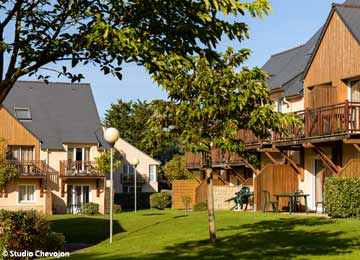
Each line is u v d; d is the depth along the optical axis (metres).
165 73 6.83
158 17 6.74
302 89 25.62
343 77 22.44
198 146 13.09
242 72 12.96
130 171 52.31
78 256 13.13
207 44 6.84
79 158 41.62
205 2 6.28
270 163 27.73
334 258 10.96
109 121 70.62
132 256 12.38
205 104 12.92
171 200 38.84
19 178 38.38
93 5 6.81
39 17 7.13
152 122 13.47
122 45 6.36
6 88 6.86
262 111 12.82
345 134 19.55
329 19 23.28
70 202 40.56
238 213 21.98
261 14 6.71
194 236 15.20
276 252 11.99
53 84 45.31
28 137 39.88
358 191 18.69
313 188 24.20
